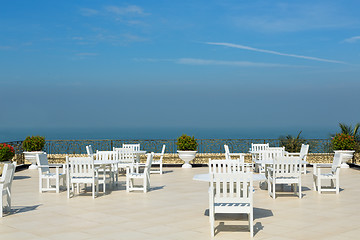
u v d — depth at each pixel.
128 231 7.28
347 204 9.55
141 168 17.06
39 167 11.44
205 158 19.17
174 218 8.23
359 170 16.42
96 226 7.65
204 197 10.56
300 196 10.27
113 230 7.35
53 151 19.67
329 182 13.21
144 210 9.01
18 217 8.41
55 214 8.66
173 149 19.58
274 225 7.63
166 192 11.37
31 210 9.07
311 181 13.37
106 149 19.69
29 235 7.08
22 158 18.23
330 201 9.92
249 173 7.00
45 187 12.40
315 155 19.11
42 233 7.20
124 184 12.92
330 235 6.95
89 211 8.94
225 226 7.58
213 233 6.93
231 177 7.03
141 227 7.55
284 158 10.22
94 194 10.48
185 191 11.53
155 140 19.58
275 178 10.32
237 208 6.98
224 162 8.97
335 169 11.18
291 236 6.90
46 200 10.25
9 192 8.90
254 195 10.80
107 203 9.81
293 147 19.08
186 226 7.60
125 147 15.92
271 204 9.59
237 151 19.36
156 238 6.82
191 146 17.80
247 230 7.30
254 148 15.70
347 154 17.38
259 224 7.71
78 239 6.81
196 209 9.07
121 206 9.45
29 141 17.38
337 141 17.69
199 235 6.99
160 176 14.90
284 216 8.35
